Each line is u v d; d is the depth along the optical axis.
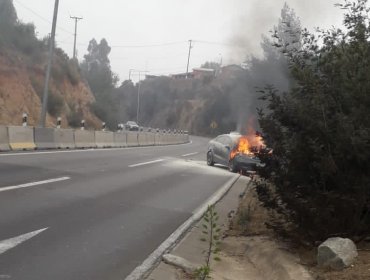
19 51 40.72
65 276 5.54
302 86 7.29
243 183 16.27
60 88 45.09
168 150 31.89
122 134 32.00
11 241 6.60
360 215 6.66
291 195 6.91
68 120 42.78
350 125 6.40
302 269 6.03
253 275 6.54
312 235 6.91
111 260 6.34
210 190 13.77
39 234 7.08
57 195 10.15
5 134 18.56
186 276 6.07
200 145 46.16
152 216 9.31
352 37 7.57
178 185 14.12
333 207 6.54
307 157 6.90
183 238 8.00
